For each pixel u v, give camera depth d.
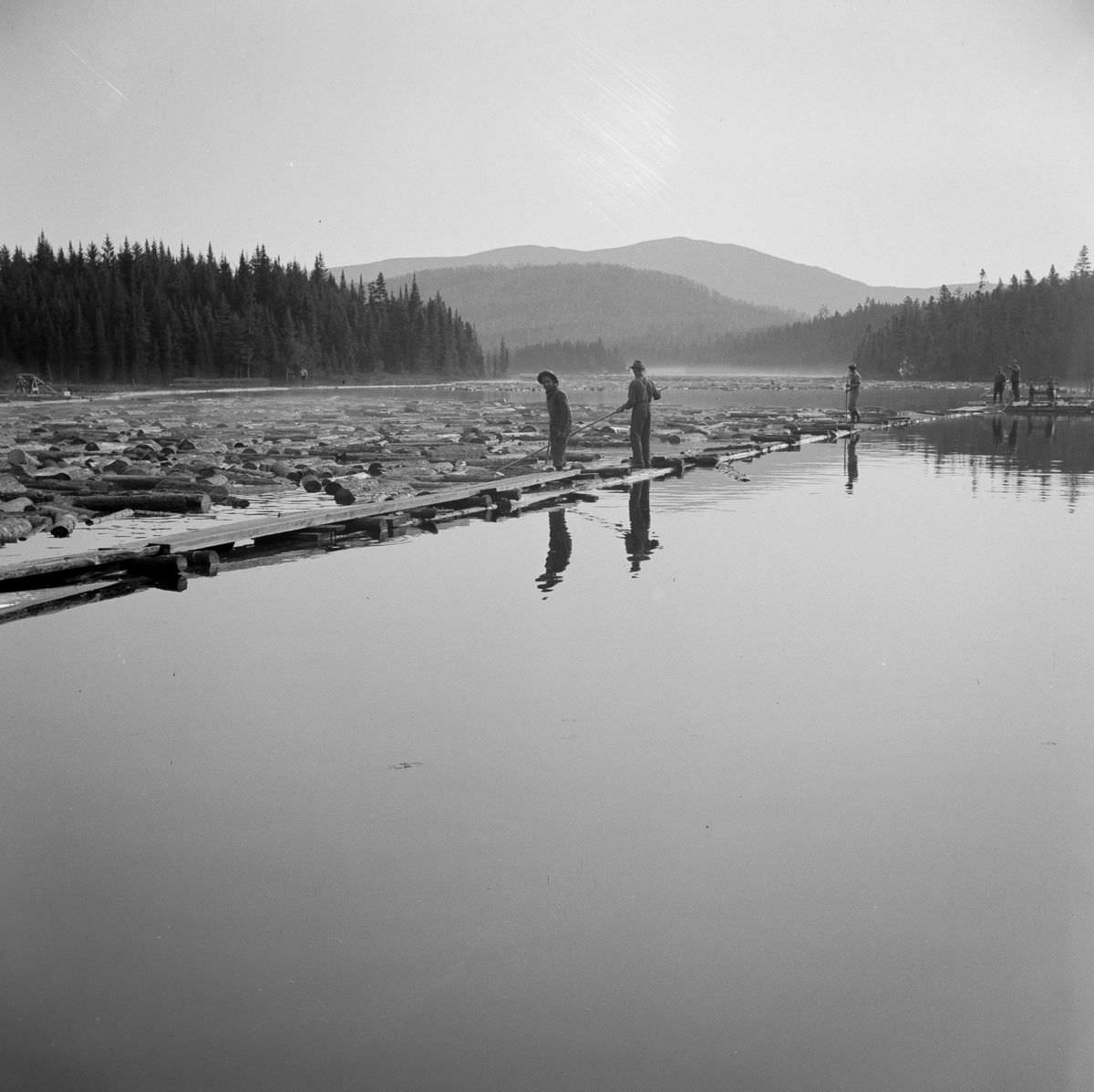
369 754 5.89
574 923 4.09
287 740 6.12
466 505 17.08
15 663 7.89
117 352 104.69
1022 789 5.34
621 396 88.44
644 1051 3.40
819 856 4.62
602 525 15.01
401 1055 3.39
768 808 5.13
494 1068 3.33
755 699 6.82
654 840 4.79
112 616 9.48
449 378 152.25
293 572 11.59
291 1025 3.54
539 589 10.41
